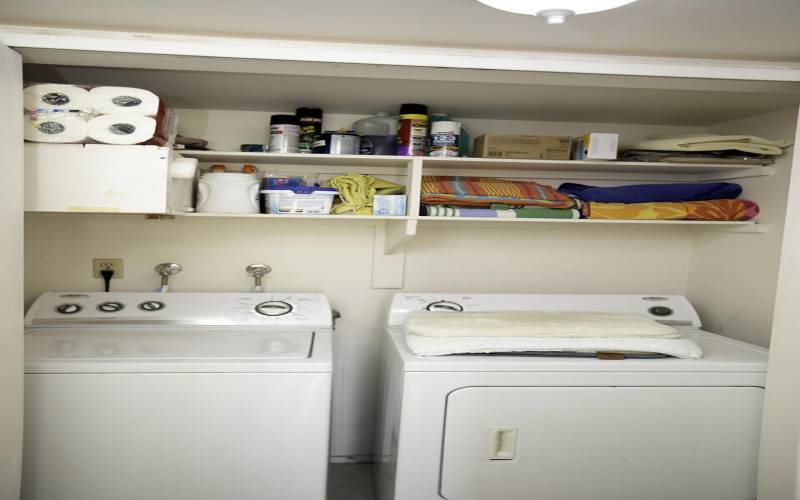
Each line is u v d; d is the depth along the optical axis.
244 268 2.29
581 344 1.71
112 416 1.50
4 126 1.31
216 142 2.24
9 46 1.34
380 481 2.05
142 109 1.52
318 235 2.32
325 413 1.57
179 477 1.53
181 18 1.27
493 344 1.68
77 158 1.50
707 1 1.10
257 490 1.56
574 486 1.69
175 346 1.67
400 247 2.36
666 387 1.70
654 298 2.29
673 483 1.73
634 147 2.13
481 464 1.64
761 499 1.68
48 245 2.16
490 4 1.02
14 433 1.38
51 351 1.58
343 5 1.17
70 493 1.50
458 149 2.04
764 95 1.81
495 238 2.41
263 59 1.44
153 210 1.53
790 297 1.57
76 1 1.17
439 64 1.47
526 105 2.08
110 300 2.00
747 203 2.12
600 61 1.50
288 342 1.77
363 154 2.07
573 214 2.06
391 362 1.89
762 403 1.74
